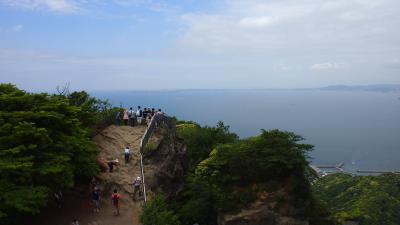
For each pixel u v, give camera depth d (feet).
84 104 108.27
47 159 75.41
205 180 110.11
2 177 68.80
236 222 102.73
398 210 313.12
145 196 87.81
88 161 86.22
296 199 108.37
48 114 79.41
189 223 103.76
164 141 113.19
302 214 107.65
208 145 136.46
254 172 111.24
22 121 77.15
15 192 67.36
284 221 104.58
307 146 111.55
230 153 114.11
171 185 105.40
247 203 106.22
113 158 101.76
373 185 365.20
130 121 123.95
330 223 116.47
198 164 121.39
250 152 112.88
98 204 86.43
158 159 105.81
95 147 91.86
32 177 72.95
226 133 149.07
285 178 110.42
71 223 79.10
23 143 73.82
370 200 320.70
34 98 86.28
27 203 67.41
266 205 105.50
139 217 82.28
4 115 76.23
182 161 120.57
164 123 124.06
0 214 64.13
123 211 85.66
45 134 75.15
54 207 86.02
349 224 283.38
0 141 71.77
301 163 108.27
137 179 91.09
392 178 383.65
